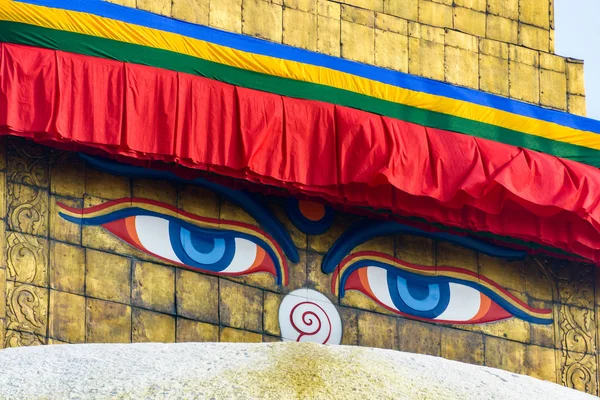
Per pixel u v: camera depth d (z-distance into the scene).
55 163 33.62
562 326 38.84
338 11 37.78
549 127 37.81
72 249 33.31
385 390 25.41
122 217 34.00
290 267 35.66
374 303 36.41
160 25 33.75
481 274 38.03
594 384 38.84
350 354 26.92
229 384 24.81
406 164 35.06
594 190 37.09
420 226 37.06
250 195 35.56
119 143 32.50
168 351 26.72
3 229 32.81
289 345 27.11
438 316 37.16
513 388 27.31
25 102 31.94
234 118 33.81
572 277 39.31
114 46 33.06
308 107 34.66
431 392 25.84
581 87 40.69
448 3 39.47
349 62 35.69
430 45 38.88
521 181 36.28
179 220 34.59
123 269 33.69
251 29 36.56
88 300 33.16
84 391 24.39
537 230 36.91
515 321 38.19
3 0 32.28
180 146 33.09
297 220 36.00
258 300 35.06
